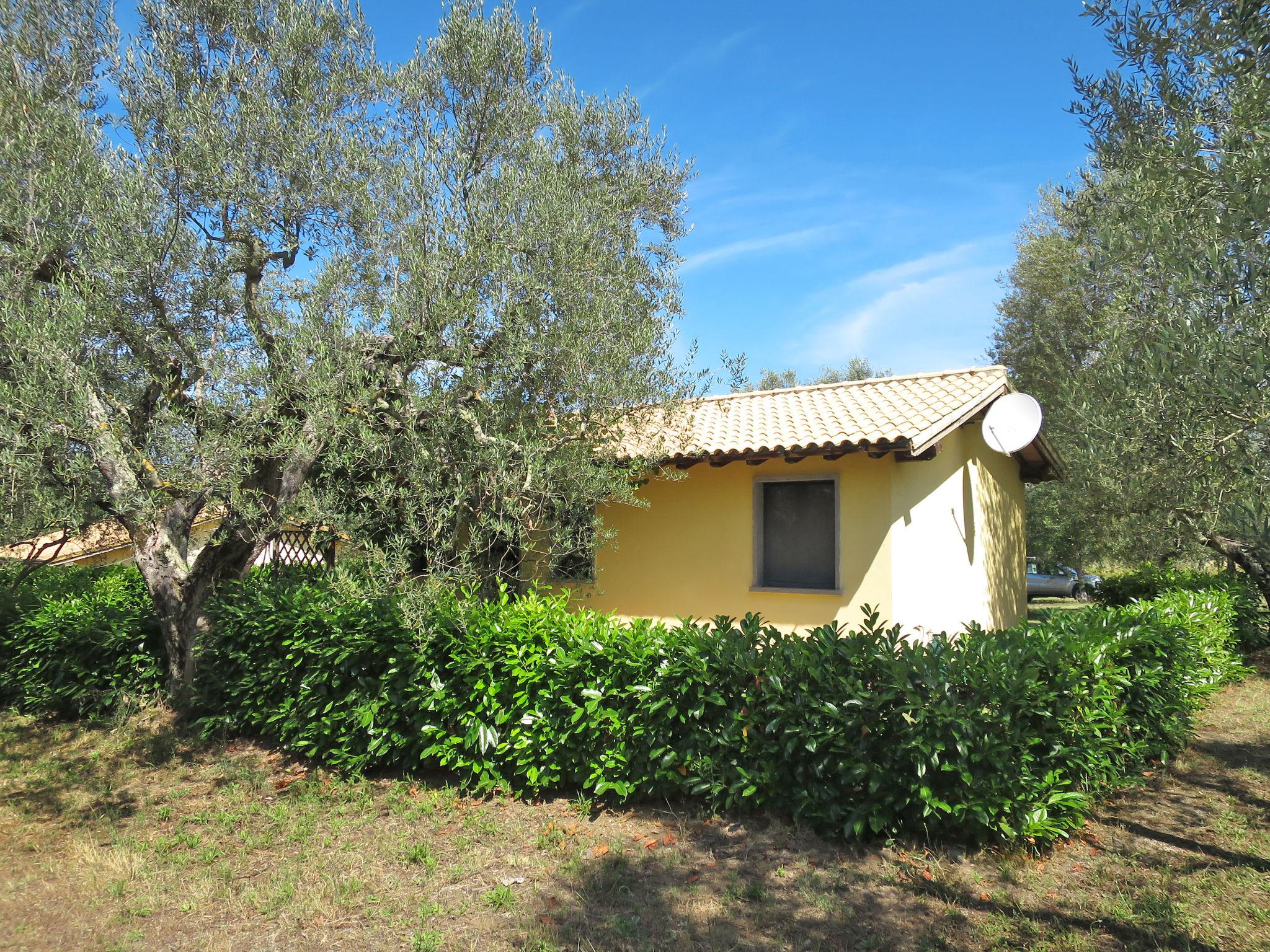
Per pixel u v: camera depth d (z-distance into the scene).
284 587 7.65
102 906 4.41
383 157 7.11
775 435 9.08
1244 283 3.63
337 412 5.71
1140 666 6.21
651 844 4.94
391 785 6.14
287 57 6.90
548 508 6.78
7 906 4.43
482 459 6.00
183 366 6.95
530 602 6.37
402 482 6.21
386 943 3.93
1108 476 4.92
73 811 5.88
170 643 7.99
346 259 6.50
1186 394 3.81
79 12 6.84
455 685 5.99
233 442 5.68
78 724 8.20
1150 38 4.12
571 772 5.69
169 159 6.41
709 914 4.12
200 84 6.89
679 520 9.85
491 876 4.62
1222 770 6.58
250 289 6.77
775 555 9.40
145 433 6.54
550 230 6.38
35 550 8.06
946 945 3.84
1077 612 7.37
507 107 7.41
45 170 6.18
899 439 8.02
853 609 8.66
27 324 5.35
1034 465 13.14
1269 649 12.24
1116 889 4.39
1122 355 4.25
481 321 6.32
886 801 4.79
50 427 5.25
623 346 6.38
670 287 7.66
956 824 4.85
